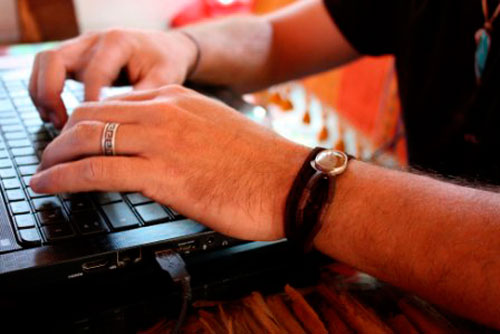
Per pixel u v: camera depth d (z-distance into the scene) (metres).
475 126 0.66
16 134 0.56
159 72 0.62
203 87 0.69
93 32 0.64
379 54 0.83
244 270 0.47
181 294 0.44
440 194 0.43
